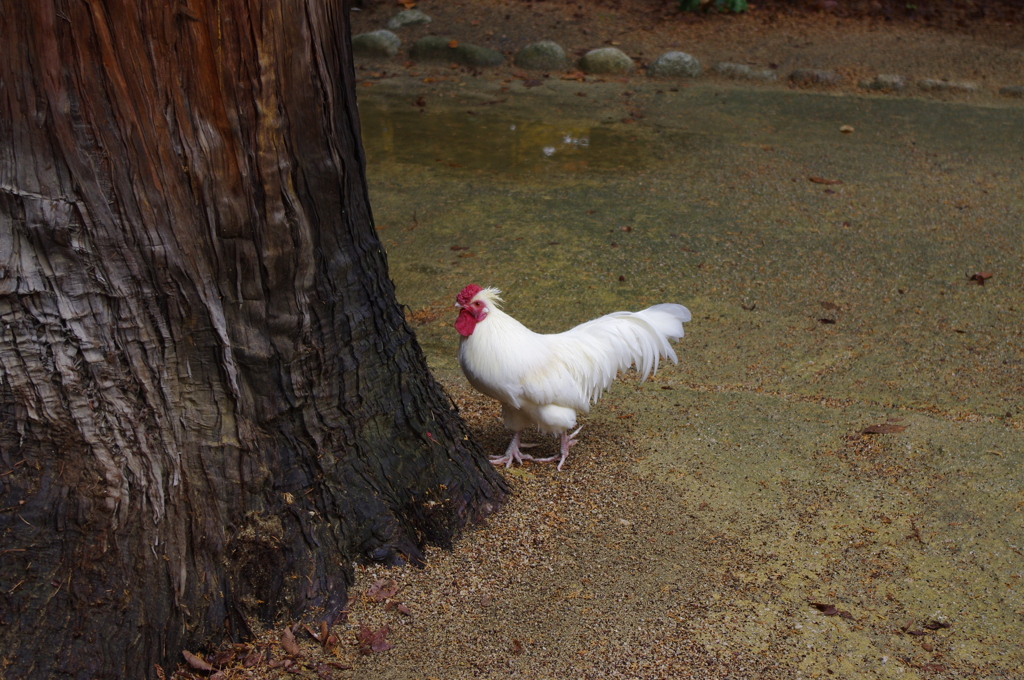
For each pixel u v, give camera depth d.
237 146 2.83
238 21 2.72
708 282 6.71
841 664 3.07
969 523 3.82
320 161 3.11
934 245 7.21
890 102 10.88
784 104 10.88
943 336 5.86
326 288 3.24
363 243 3.49
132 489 2.79
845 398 5.13
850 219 7.75
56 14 2.44
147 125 2.65
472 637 3.16
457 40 12.77
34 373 2.63
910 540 3.73
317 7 2.97
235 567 3.07
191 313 2.86
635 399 5.07
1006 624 3.26
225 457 3.02
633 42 12.80
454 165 9.09
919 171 8.80
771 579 3.50
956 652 3.13
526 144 9.68
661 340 4.65
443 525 3.66
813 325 6.06
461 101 11.12
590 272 6.87
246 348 3.03
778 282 6.68
